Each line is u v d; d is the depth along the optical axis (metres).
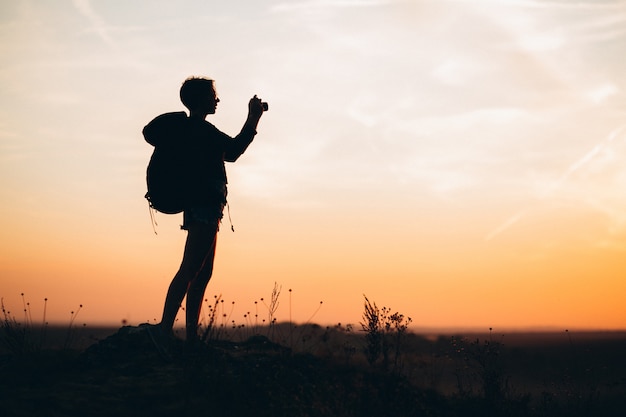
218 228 6.11
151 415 4.89
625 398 7.74
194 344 6.06
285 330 7.21
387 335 6.90
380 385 6.04
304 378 5.73
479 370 7.09
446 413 6.12
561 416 7.15
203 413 4.96
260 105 6.29
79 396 5.07
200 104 6.20
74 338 6.64
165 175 5.89
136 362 5.84
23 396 5.02
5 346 6.36
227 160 6.27
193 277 5.94
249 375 5.55
